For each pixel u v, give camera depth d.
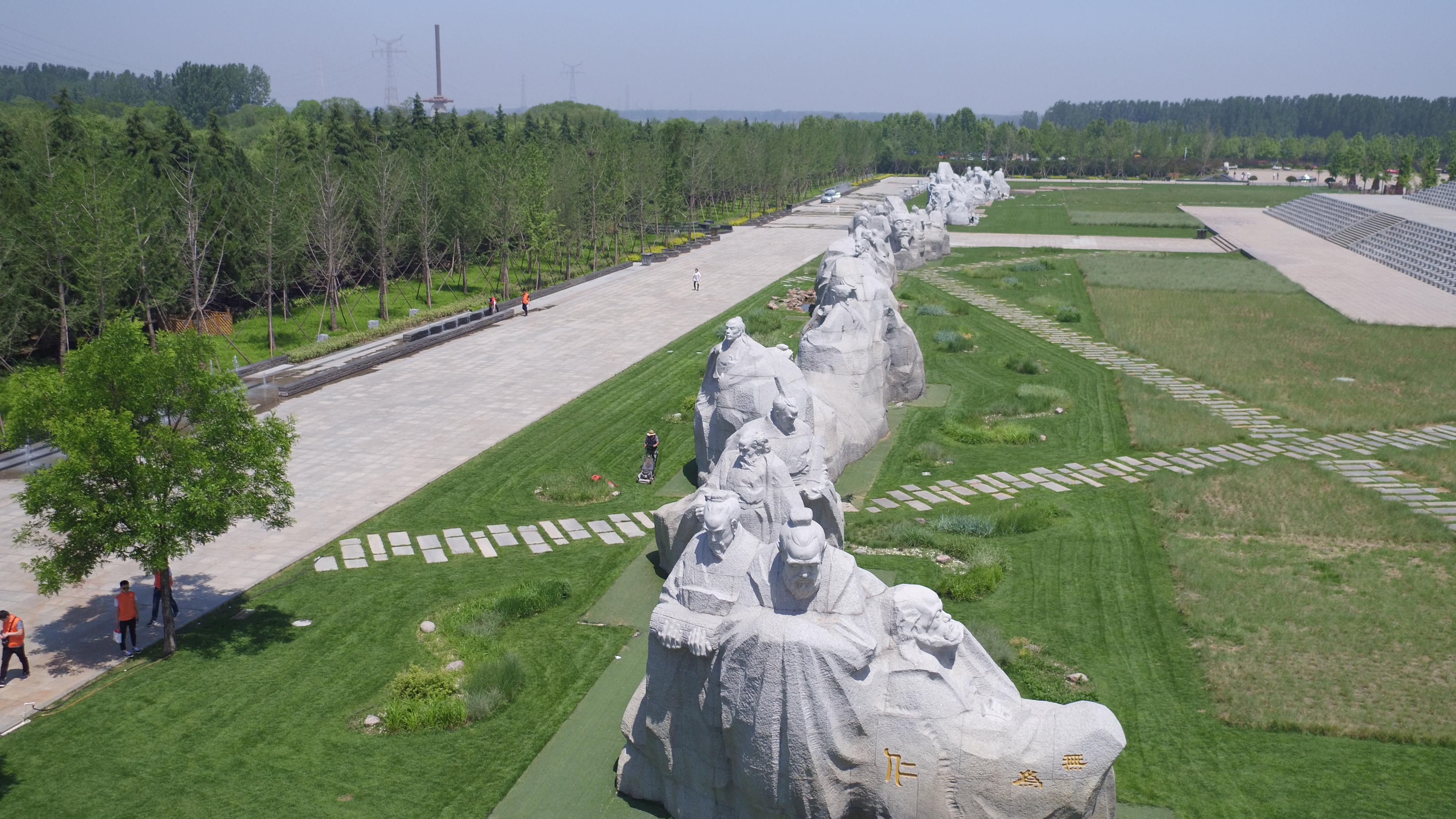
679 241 97.00
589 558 29.06
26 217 46.03
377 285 73.62
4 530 30.67
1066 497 33.97
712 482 25.75
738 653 16.00
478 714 21.16
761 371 32.12
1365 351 53.97
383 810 18.36
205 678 22.61
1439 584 26.97
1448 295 71.38
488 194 69.88
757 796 16.44
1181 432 40.03
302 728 20.80
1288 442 39.59
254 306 63.00
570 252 83.12
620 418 42.16
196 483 22.56
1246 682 22.22
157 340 24.94
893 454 38.34
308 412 42.75
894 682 16.00
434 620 25.30
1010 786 15.78
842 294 40.28
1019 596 26.61
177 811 18.27
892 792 16.09
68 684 22.30
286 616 25.48
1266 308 65.88
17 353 47.28
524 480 35.16
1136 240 104.12
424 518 31.88
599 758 19.95
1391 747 20.14
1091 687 22.23
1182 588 26.89
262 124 151.12
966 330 59.09
